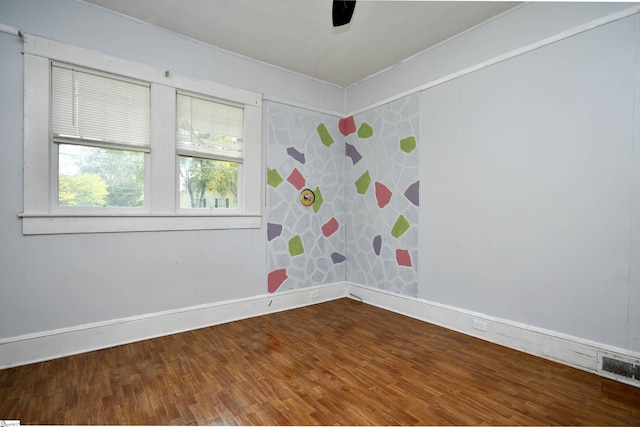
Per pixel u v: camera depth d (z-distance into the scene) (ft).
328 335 9.32
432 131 10.41
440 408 5.83
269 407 5.86
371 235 12.63
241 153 11.00
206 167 10.39
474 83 9.28
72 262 8.00
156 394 6.24
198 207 10.21
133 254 8.84
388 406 5.90
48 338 7.63
